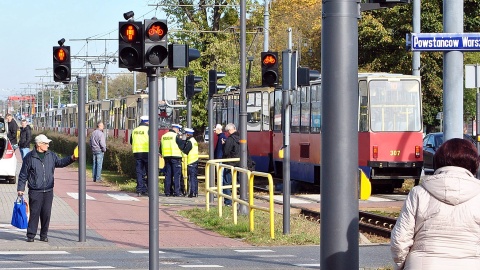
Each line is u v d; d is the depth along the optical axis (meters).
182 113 52.53
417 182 33.03
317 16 83.50
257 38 77.31
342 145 8.83
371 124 31.39
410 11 57.72
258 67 61.47
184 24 57.38
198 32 56.09
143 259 16.16
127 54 12.10
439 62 59.59
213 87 25.52
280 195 32.69
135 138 30.28
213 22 58.38
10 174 33.84
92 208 25.97
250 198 20.09
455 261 7.08
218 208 22.94
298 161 35.53
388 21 59.09
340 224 8.82
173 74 56.00
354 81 8.88
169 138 30.23
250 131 41.16
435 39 15.20
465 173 7.27
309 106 34.22
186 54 12.47
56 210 25.22
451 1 15.57
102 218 23.34
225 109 45.12
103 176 39.16
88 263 15.54
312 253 17.28
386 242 19.98
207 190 23.95
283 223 19.61
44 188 18.45
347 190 8.84
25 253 16.97
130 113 56.47
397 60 58.88
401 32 58.75
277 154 37.84
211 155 25.73
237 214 22.70
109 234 20.00
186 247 18.20
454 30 15.59
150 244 11.70
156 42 12.04
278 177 39.69
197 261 16.00
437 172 7.39
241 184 22.83
